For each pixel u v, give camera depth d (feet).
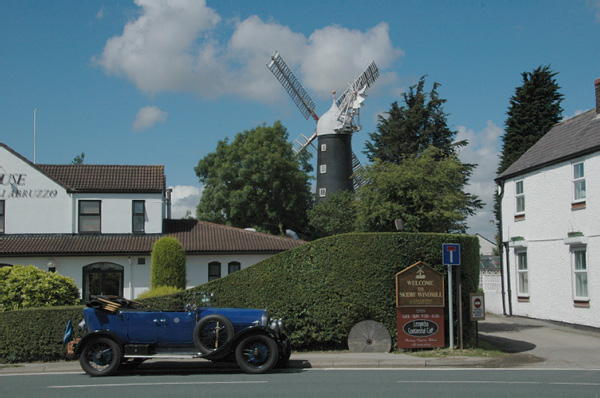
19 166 100.58
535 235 81.10
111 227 101.86
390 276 51.31
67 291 58.44
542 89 135.33
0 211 99.60
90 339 43.01
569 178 73.20
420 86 158.71
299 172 174.40
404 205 74.49
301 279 52.54
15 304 55.83
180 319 43.55
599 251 66.64
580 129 76.54
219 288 53.36
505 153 137.69
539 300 79.82
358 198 87.86
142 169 108.68
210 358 43.29
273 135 175.42
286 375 41.42
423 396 32.65
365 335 51.06
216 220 173.68
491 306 94.32
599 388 35.14
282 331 45.11
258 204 168.25
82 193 101.60
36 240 98.17
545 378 39.22
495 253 198.59
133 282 96.99
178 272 77.56
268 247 100.68
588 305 68.33
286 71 198.80
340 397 32.55
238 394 33.81
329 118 185.68
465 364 45.88
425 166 82.69
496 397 32.30
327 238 52.65
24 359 50.83
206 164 184.55
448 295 51.47
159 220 103.71
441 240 52.11
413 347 50.37
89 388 36.94
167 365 47.21
